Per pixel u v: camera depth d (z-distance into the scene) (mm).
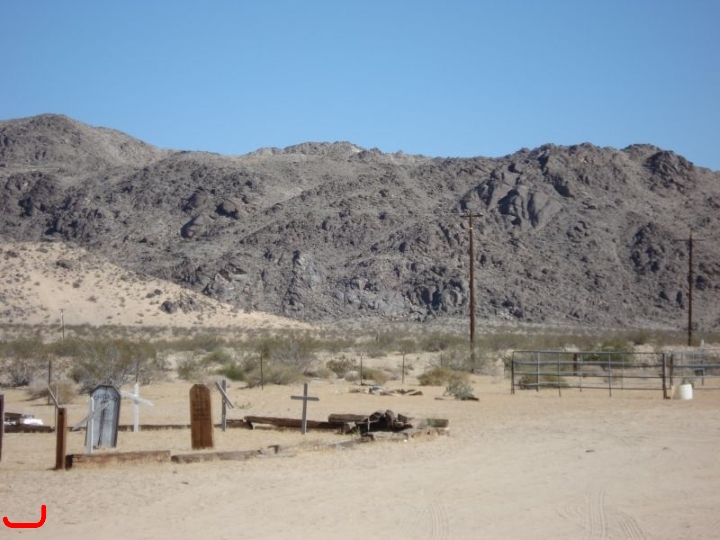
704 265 123812
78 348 50719
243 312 100688
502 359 50719
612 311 115250
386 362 56250
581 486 15844
